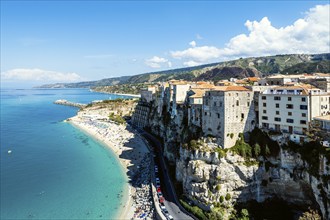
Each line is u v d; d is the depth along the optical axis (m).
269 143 90.19
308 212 73.50
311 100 81.44
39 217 92.31
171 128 141.38
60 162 148.25
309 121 81.88
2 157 156.50
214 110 97.94
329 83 99.69
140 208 95.06
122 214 92.62
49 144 187.50
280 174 86.38
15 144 186.00
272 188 88.38
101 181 121.56
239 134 95.94
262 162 89.56
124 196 106.19
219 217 83.69
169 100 166.62
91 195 107.94
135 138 192.38
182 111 134.00
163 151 154.62
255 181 89.00
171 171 121.31
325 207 71.81
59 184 118.69
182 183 105.56
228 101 94.06
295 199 85.56
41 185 117.69
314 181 75.31
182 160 106.25
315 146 78.12
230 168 90.00
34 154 163.00
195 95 117.19
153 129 199.00
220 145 95.31
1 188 114.31
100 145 185.12
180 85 145.00
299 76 120.38
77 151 170.25
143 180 117.00
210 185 90.75
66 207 98.81
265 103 92.38
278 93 89.81
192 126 114.00
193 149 100.00
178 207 91.88
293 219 79.56
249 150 92.06
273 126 90.94
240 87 98.06
